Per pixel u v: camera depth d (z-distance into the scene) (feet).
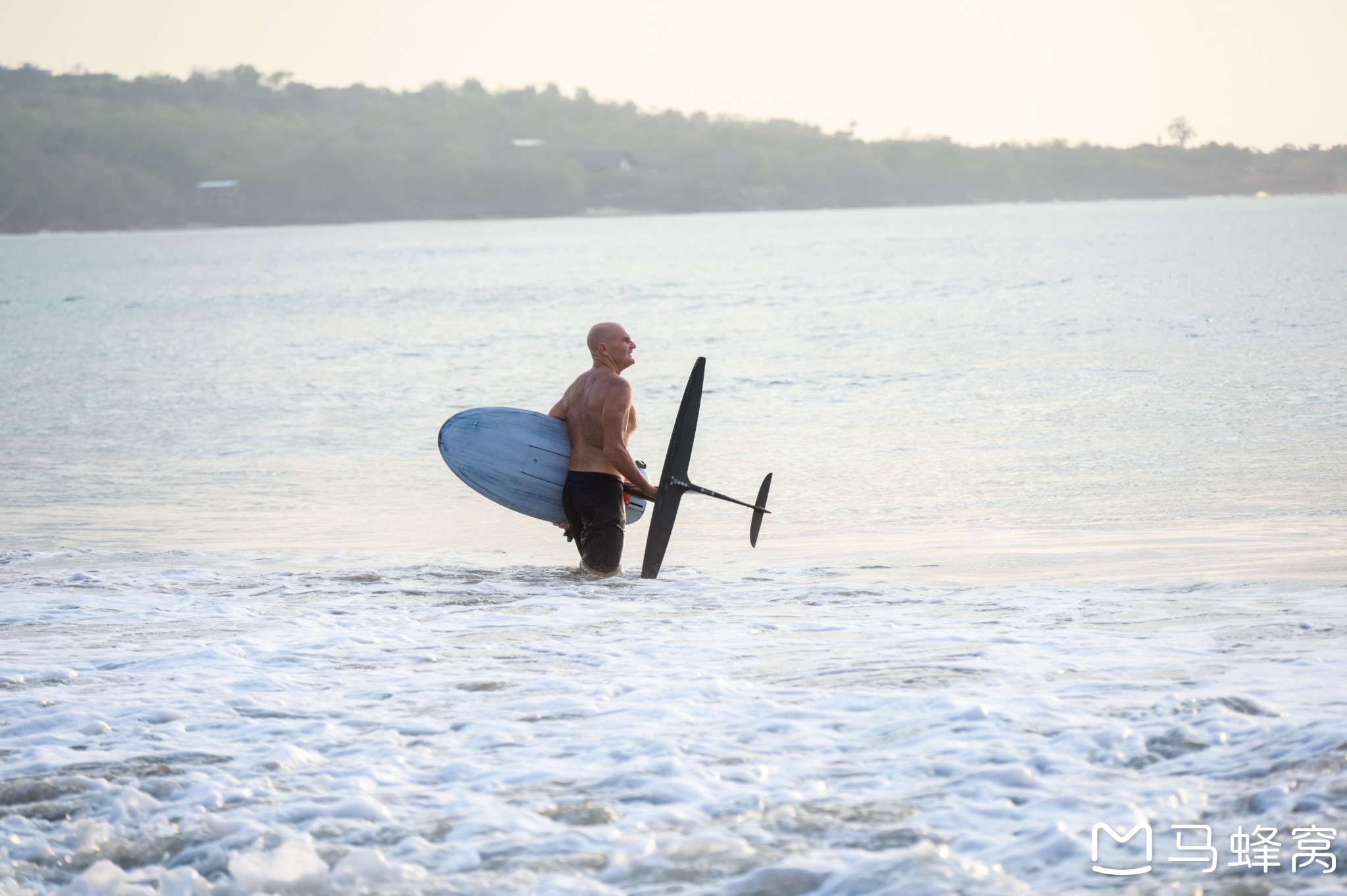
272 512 111.34
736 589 67.92
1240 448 126.52
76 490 123.65
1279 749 31.37
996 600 61.31
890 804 29.84
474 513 110.01
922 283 441.27
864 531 96.94
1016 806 29.27
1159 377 182.91
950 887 24.72
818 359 226.79
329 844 28.60
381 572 75.56
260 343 293.02
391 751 36.09
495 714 39.86
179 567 82.64
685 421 73.20
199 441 155.02
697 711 39.40
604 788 32.01
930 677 42.39
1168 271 446.19
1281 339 222.69
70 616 60.13
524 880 26.32
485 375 224.74
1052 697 38.42
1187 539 86.53
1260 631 48.62
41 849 28.81
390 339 296.71
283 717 40.11
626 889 25.71
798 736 35.99
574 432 75.36
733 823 29.14
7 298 493.36
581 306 388.98
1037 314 302.45
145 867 27.73
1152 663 43.34
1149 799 29.01
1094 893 24.52
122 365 248.32
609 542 73.82
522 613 60.03
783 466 128.06
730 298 401.70
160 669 47.85
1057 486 112.06
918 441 140.36
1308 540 83.30
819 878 25.66
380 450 146.61
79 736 38.24
